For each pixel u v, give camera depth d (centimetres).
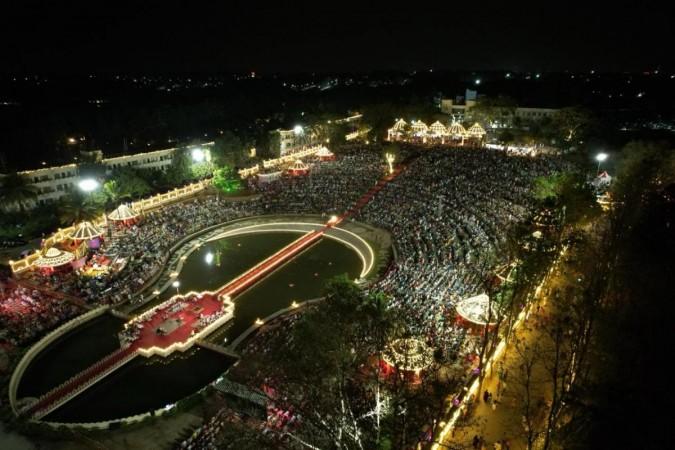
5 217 7488
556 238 4806
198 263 7181
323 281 6612
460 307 4609
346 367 3195
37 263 6238
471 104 17625
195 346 5066
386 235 7694
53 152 11000
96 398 4366
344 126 15188
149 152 10925
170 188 10056
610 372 3155
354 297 3712
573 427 2722
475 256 5969
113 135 13788
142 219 8294
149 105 18750
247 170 11431
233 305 5744
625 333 3491
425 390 3045
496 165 10462
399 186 9400
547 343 4128
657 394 2728
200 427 3616
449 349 3997
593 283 4278
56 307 5519
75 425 3694
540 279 4522
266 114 18150
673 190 6206
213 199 9431
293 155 12988
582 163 10262
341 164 11562
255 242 8000
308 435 2912
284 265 7150
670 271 4259
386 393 2930
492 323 4219
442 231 7088
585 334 3619
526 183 9012
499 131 15712
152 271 6594
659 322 3538
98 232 6969
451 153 12006
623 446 2470
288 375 3328
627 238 4931
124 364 4716
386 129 14812
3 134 11544
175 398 4366
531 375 3722
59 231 7369
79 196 8188
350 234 7988
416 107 16100
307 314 3703
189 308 5706
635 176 6078
